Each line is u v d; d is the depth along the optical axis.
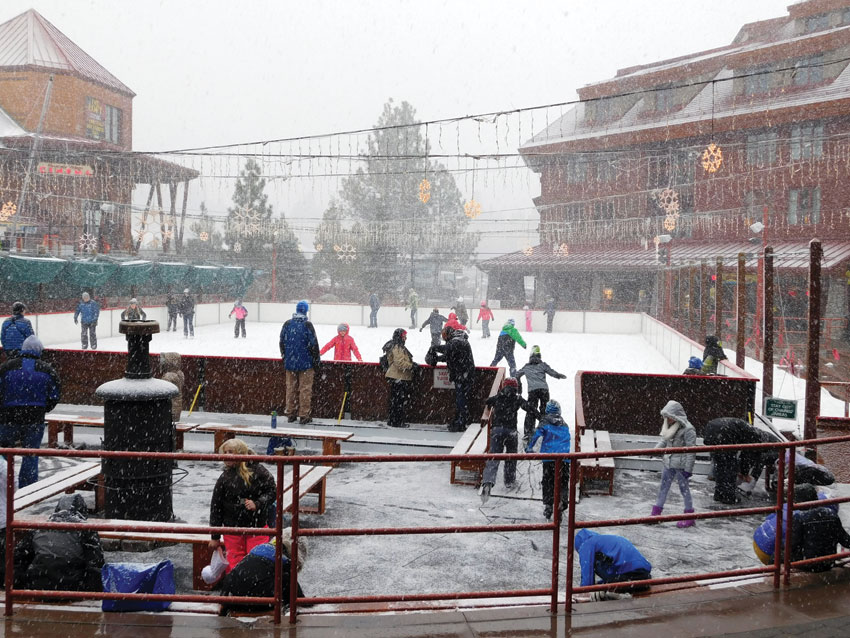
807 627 4.01
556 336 35.91
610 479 9.37
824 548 5.20
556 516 4.32
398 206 53.09
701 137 44.88
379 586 6.03
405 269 54.62
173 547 6.77
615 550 5.35
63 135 47.09
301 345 11.53
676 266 31.88
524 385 17.80
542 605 4.38
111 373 12.88
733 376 12.32
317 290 53.19
